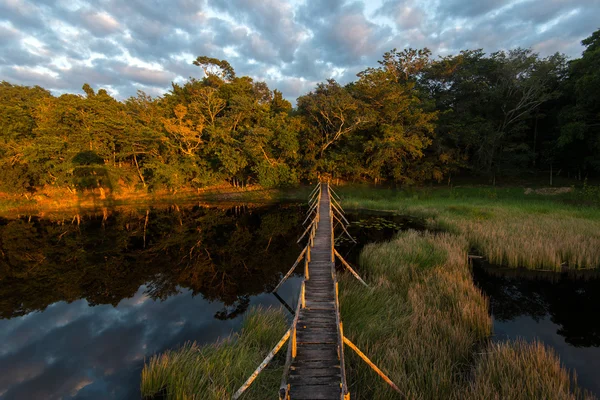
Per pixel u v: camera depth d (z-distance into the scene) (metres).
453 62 32.16
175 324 7.68
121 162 31.45
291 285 10.26
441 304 7.53
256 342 6.23
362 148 31.17
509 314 7.86
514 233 13.03
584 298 8.62
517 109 29.17
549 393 4.38
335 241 15.19
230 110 34.03
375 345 5.70
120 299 9.41
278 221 21.17
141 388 5.09
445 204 22.44
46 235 17.66
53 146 25.41
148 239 16.75
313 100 31.59
